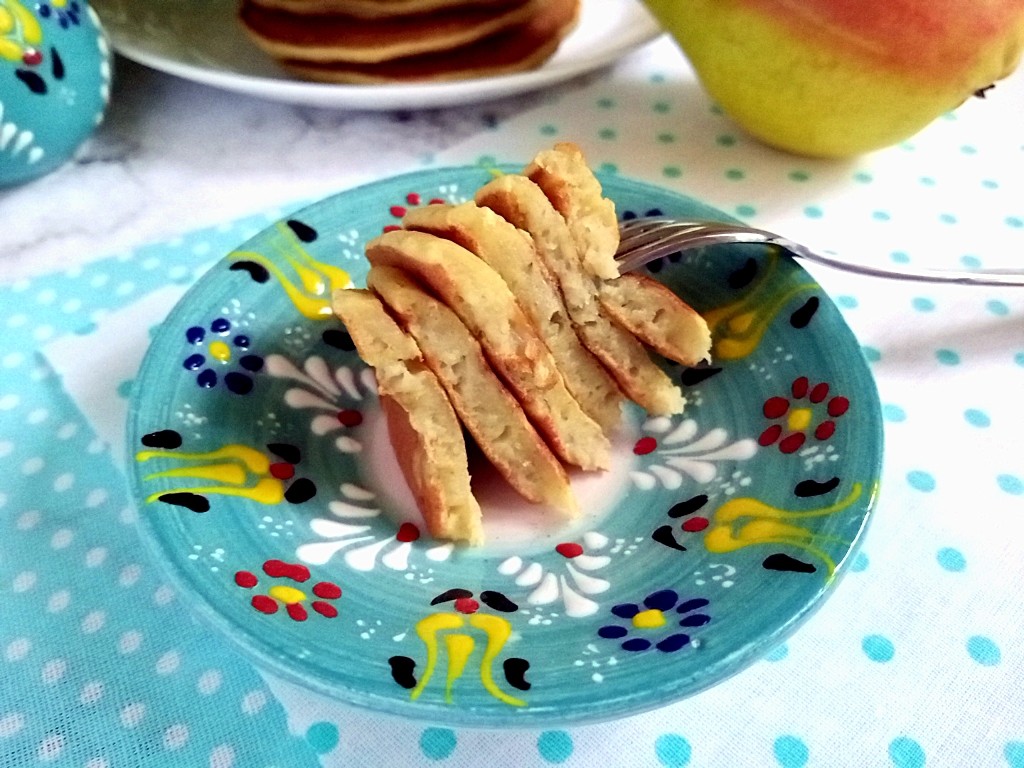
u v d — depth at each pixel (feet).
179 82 1.08
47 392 0.70
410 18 0.93
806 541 0.49
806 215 0.87
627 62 1.12
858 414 0.56
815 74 0.80
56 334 0.75
